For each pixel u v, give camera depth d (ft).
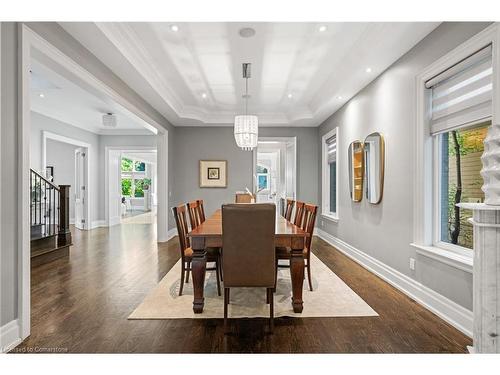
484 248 5.40
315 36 10.33
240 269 7.45
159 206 19.71
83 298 9.57
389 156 11.38
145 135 27.02
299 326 7.73
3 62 6.35
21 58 6.73
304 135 22.76
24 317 6.86
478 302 5.50
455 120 8.26
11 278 6.59
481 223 5.40
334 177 20.01
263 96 17.56
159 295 9.84
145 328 7.59
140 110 14.89
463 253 8.05
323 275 12.22
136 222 30.83
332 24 9.50
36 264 13.57
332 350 6.58
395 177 10.91
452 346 6.74
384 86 11.80
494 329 5.32
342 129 17.03
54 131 21.38
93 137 26.21
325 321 8.00
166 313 8.46
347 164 16.07
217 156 22.66
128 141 27.09
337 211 17.80
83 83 9.88
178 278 11.69
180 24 9.57
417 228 9.50
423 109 9.33
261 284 7.45
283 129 22.80
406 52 10.19
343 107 16.83
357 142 14.32
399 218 10.61
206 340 7.02
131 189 52.49
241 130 14.17
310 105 19.26
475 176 8.06
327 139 20.51
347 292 10.16
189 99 18.15
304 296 9.80
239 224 7.41
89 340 6.97
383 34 9.24
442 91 8.80
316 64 12.71
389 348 6.66
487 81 7.18
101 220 27.25
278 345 6.80
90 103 18.47
